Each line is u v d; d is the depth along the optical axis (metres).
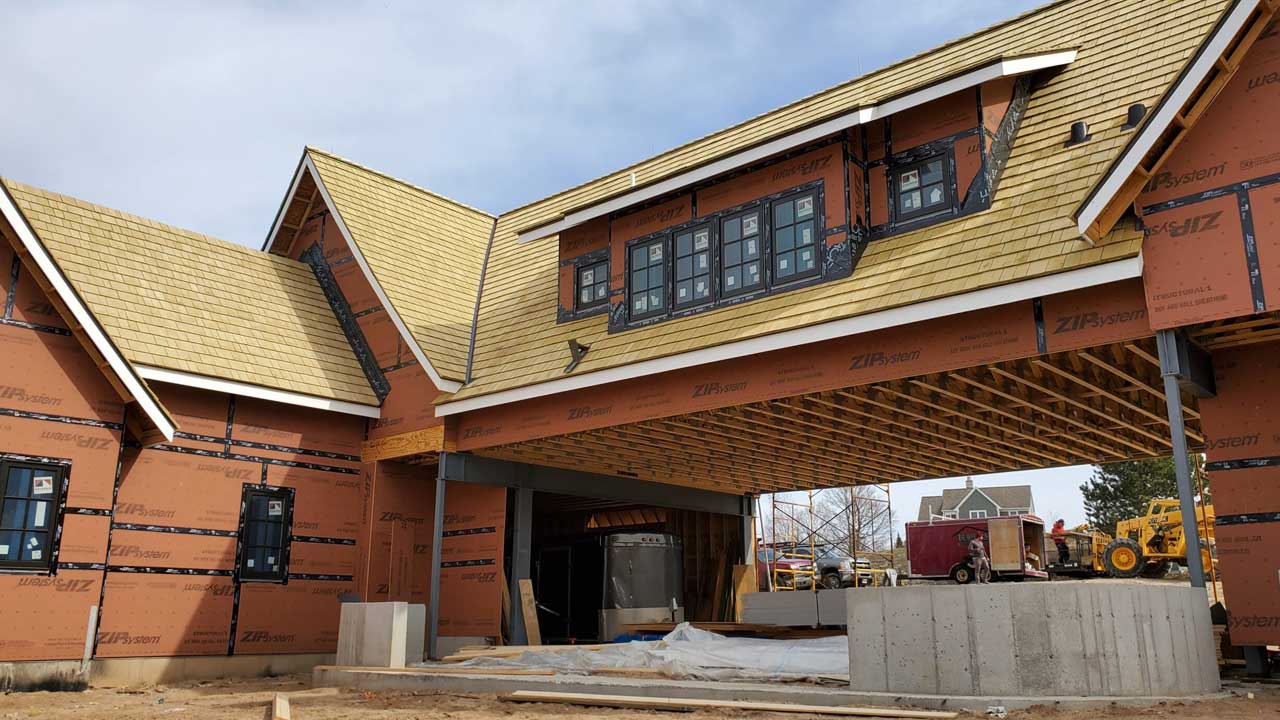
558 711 9.62
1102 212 9.40
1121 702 7.72
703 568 22.77
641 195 14.58
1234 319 9.76
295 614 16.44
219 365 15.77
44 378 13.26
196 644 15.21
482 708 10.10
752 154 13.29
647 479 20.53
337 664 14.00
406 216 19.59
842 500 61.66
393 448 17.22
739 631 16.36
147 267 16.56
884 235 12.51
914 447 17.20
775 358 12.53
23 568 12.74
